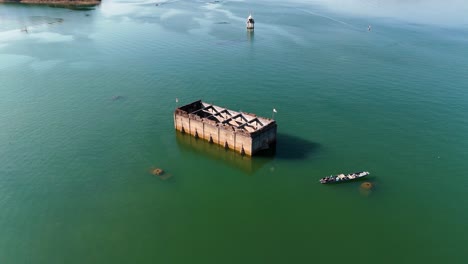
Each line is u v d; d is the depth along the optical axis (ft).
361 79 426.10
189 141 298.35
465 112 343.67
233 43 582.76
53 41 587.68
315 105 360.07
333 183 246.06
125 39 602.03
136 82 418.51
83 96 380.78
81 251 193.88
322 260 189.67
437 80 421.59
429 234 206.28
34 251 193.67
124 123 325.83
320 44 582.76
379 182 247.70
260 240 202.59
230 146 277.03
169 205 228.43
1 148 281.74
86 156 274.98
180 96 382.22
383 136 304.30
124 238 202.69
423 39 620.08
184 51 535.19
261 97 377.71
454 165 265.75
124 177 253.03
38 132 306.55
